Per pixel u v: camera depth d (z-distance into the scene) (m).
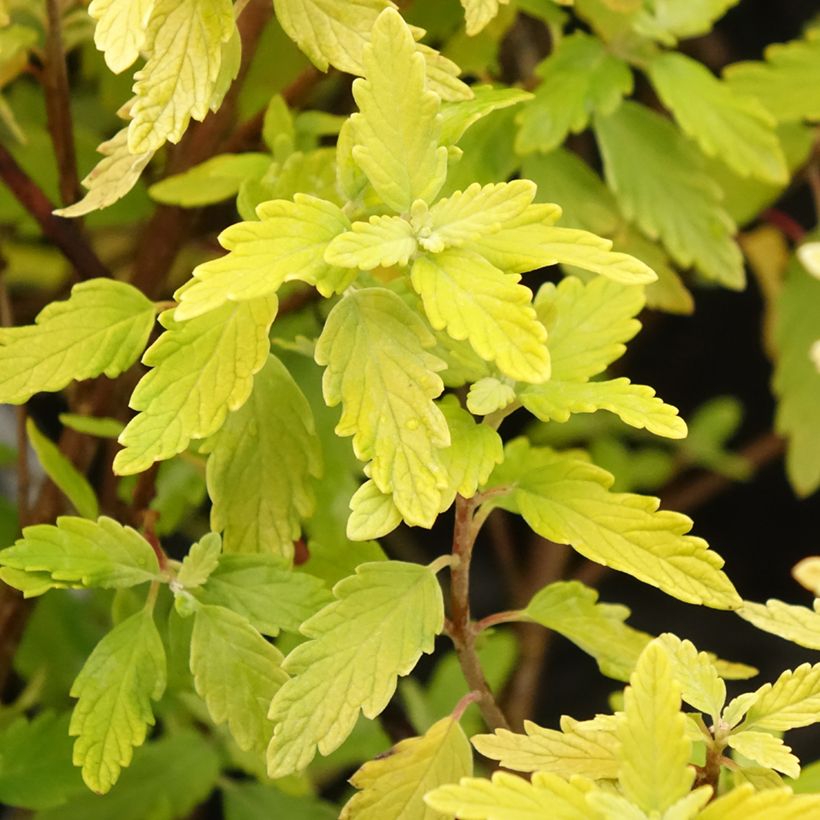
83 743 0.52
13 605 0.61
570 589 0.54
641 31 0.59
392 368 0.50
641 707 0.48
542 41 0.65
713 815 0.48
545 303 0.53
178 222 0.60
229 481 0.53
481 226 0.50
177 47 0.50
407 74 0.50
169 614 0.53
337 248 0.49
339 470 0.58
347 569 0.56
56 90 0.58
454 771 0.52
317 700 0.51
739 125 0.59
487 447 0.51
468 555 0.52
